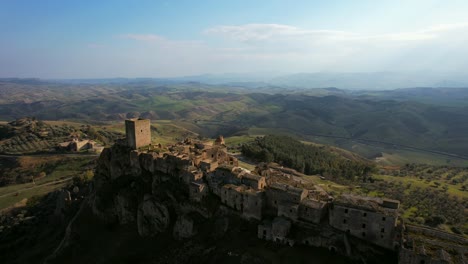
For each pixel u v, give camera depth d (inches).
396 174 7559.1
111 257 3991.1
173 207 4173.2
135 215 4527.6
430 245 2632.9
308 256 2930.6
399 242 2731.3
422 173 7647.6
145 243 4087.1
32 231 5964.6
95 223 4776.1
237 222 3612.2
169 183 4419.3
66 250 4298.7
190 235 3740.2
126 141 5536.4
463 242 2694.4
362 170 7632.9
